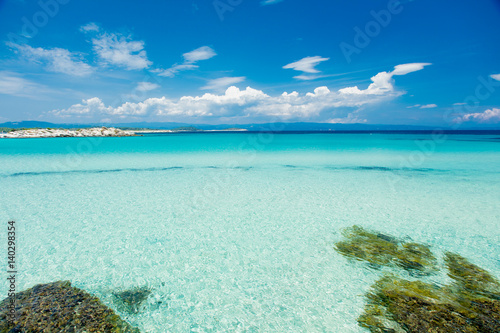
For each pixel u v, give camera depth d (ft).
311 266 16.89
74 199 31.04
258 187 36.91
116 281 15.38
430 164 57.31
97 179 42.14
